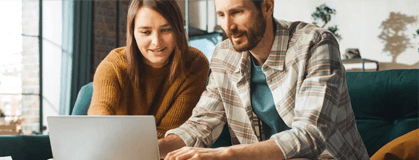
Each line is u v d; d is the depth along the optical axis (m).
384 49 5.13
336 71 1.07
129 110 1.59
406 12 5.00
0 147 1.46
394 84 1.65
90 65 5.25
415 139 1.30
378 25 5.16
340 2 5.36
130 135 0.95
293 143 0.94
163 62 1.55
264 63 1.20
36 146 1.56
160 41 1.46
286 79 1.18
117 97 1.51
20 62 4.66
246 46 1.12
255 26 1.10
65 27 4.99
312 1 5.50
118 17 5.71
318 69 1.07
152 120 0.93
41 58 4.81
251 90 1.29
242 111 1.32
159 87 1.59
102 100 1.49
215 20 6.14
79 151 0.99
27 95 4.70
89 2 5.24
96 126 0.96
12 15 4.61
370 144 1.66
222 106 1.35
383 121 1.66
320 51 1.09
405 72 1.67
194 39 5.61
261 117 1.27
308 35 1.14
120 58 1.58
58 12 5.00
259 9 1.10
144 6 1.44
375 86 1.68
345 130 1.12
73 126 0.98
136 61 1.54
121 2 5.78
